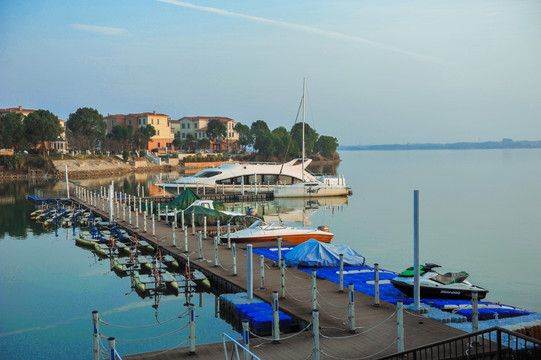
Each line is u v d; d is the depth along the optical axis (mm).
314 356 13648
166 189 67625
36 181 97375
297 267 26047
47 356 17234
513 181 95438
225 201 64625
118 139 139000
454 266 29812
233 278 23562
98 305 22656
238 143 177750
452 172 128000
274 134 165125
